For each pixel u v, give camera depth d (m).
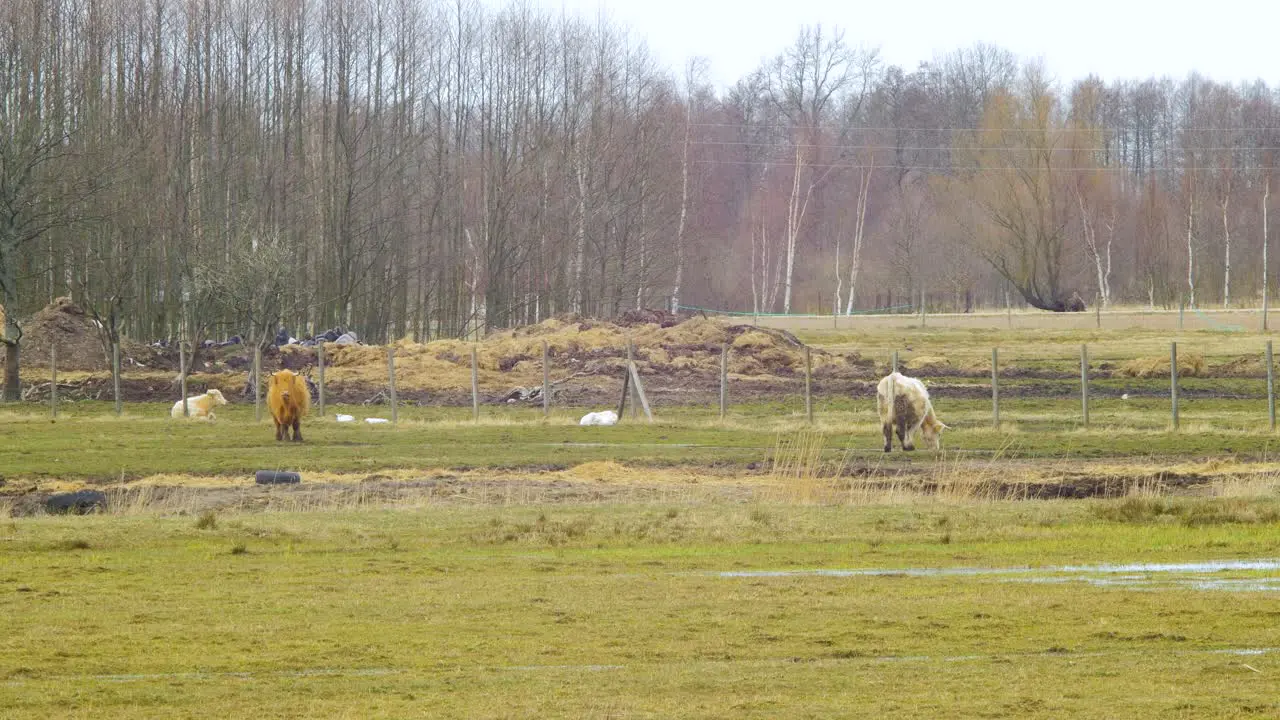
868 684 10.45
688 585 14.85
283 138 80.25
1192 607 13.44
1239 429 36.03
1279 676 10.62
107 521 19.81
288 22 78.38
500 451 31.09
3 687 10.48
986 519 20.16
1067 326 76.06
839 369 56.81
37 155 53.00
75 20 69.25
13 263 51.59
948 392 48.53
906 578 15.32
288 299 61.97
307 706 9.88
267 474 25.81
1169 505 21.30
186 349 60.84
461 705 9.87
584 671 10.98
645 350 56.28
